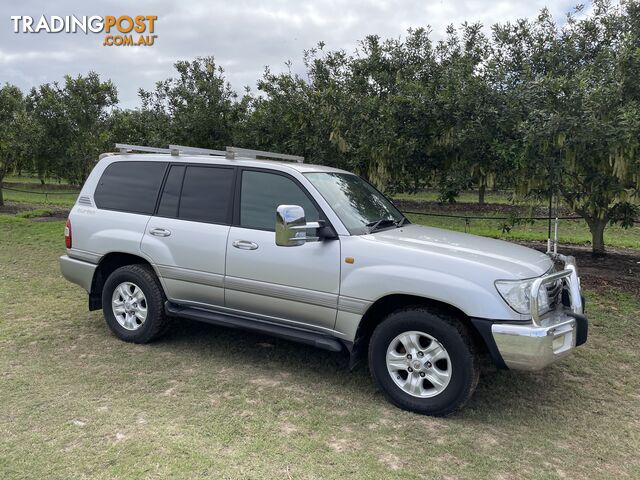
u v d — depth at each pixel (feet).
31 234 38.99
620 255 30.35
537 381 14.84
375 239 13.52
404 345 12.89
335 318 13.64
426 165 28.78
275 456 10.68
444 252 12.87
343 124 29.09
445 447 11.25
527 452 11.16
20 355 15.94
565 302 13.82
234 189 15.46
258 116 34.04
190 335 18.07
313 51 32.22
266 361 15.87
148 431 11.50
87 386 13.78
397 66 30.40
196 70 38.70
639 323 19.39
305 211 14.30
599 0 27.09
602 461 10.93
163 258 16.17
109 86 58.70
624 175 22.02
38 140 56.08
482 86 24.00
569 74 26.53
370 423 12.21
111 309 17.46
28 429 11.51
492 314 11.83
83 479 9.73
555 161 22.99
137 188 17.26
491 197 81.71
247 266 14.73
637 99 21.61
